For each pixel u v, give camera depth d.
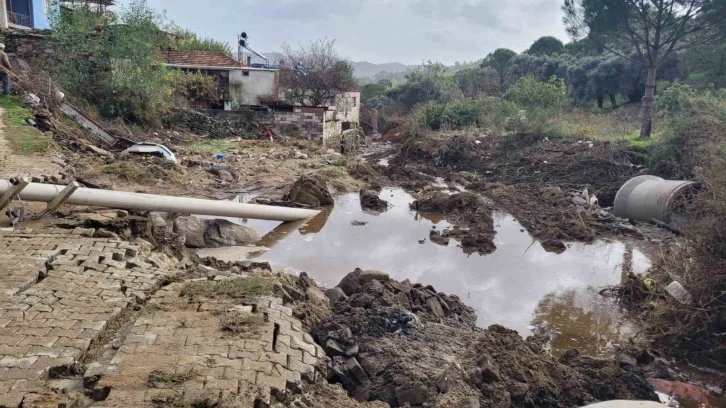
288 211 14.34
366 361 6.02
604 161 21.00
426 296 8.66
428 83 50.47
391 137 39.16
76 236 8.20
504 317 9.29
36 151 14.34
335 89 38.59
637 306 9.79
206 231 12.05
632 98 37.31
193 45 34.09
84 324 5.49
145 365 4.84
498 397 5.79
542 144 25.19
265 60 35.59
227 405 4.34
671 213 15.00
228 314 5.99
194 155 20.91
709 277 8.50
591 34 26.00
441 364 6.02
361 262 11.64
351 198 17.94
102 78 22.48
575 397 6.35
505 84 50.66
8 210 9.15
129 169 15.57
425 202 16.91
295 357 5.45
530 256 12.83
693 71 32.97
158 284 6.86
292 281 8.20
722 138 16.44
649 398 6.71
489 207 17.28
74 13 23.38
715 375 7.63
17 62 20.66
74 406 4.32
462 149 26.16
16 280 6.43
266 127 28.78
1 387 4.37
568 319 9.33
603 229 15.13
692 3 23.02
